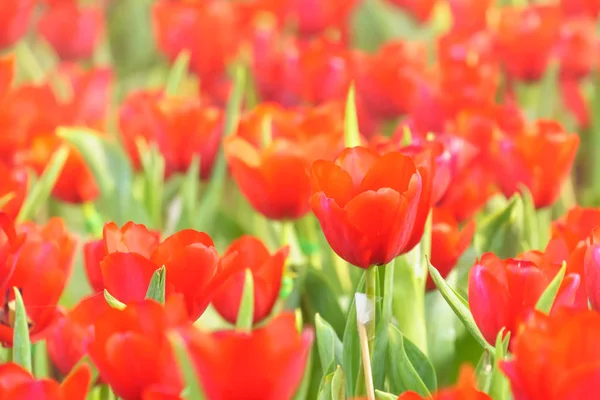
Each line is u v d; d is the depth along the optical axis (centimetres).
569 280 139
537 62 227
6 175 159
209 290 141
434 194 153
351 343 148
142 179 200
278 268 150
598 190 226
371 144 164
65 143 179
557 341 127
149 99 182
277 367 125
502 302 139
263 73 228
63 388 129
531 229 165
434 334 160
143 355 130
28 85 189
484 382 142
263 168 161
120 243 142
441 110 187
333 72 208
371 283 143
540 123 169
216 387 125
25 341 139
